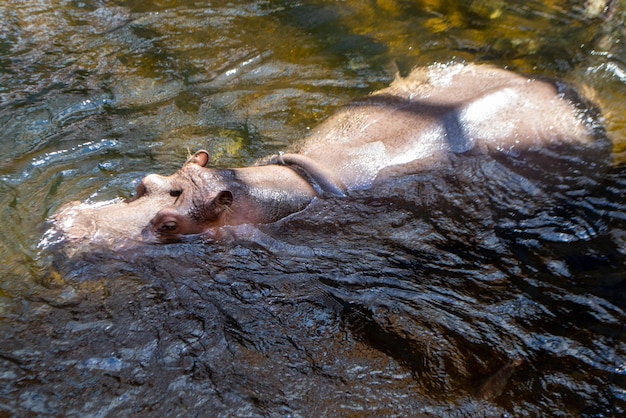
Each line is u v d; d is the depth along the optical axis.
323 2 10.59
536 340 5.25
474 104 7.41
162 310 5.43
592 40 9.62
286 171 6.80
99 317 5.32
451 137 7.16
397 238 6.30
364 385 4.85
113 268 5.76
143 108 8.14
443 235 6.35
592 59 9.19
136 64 8.99
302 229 6.38
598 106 8.14
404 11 10.41
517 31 9.89
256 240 6.20
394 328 5.36
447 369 5.00
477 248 6.22
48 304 5.40
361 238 6.31
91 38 9.51
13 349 5.00
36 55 9.07
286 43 9.59
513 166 7.00
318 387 4.82
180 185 6.30
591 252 6.16
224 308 5.49
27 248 5.91
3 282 5.57
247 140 7.64
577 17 10.22
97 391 4.71
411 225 6.44
